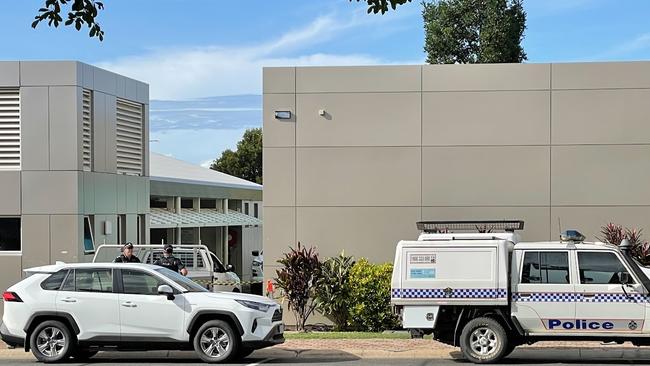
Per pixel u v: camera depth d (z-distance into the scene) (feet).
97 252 70.23
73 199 73.31
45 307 46.98
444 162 64.49
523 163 63.98
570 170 63.62
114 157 83.46
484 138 64.28
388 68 65.00
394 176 64.85
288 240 65.36
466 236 46.75
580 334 44.19
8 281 73.15
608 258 44.39
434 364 45.75
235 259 140.77
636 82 63.21
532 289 44.70
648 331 43.37
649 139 63.05
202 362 47.57
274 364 46.34
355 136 65.16
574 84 63.67
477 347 45.32
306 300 62.49
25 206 73.46
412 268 45.85
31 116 73.67
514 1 107.65
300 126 65.51
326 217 65.21
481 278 45.03
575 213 63.52
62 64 73.82
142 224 92.27
